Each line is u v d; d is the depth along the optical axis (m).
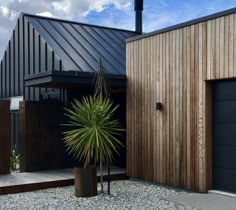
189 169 7.04
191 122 7.01
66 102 9.40
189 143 7.04
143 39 8.10
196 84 6.91
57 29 10.91
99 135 6.54
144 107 8.09
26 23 11.26
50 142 9.09
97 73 7.30
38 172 8.68
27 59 11.21
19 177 7.92
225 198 6.36
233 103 6.48
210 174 6.84
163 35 7.60
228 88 6.57
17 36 11.91
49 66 9.89
